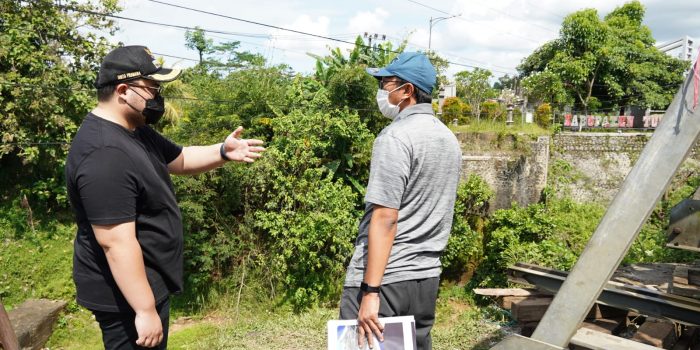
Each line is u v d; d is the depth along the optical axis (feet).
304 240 26.53
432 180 6.28
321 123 29.12
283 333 23.58
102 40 28.19
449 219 6.65
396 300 6.24
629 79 78.48
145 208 6.07
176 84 32.53
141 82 6.02
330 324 6.20
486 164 37.86
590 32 73.72
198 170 7.75
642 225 5.73
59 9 26.63
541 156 39.86
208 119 28.12
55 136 26.27
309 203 26.84
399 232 6.27
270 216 26.94
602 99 77.97
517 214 34.12
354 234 27.96
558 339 5.77
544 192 40.24
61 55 26.66
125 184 5.70
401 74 6.59
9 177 27.09
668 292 12.30
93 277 6.04
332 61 34.37
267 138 30.01
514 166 38.55
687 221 7.58
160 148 7.08
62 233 27.12
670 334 12.22
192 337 23.40
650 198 5.75
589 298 5.74
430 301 6.53
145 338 5.82
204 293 26.66
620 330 14.42
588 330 6.57
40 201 27.43
